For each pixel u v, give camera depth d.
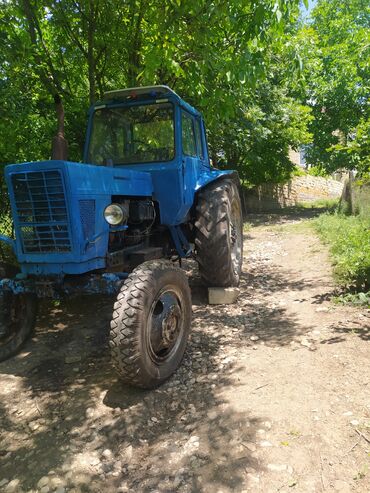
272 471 2.18
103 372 3.47
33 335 4.24
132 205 3.96
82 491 2.23
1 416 2.95
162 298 3.25
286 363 3.26
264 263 6.89
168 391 3.10
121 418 2.81
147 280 3.03
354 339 3.51
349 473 2.12
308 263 6.41
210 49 4.71
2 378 3.45
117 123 4.61
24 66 4.87
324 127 15.34
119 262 3.63
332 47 13.33
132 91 4.45
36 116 5.82
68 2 5.75
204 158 5.58
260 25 4.27
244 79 4.60
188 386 3.14
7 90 4.43
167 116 4.46
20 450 2.60
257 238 9.65
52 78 5.96
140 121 4.54
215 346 3.75
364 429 2.41
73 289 3.27
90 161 4.66
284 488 2.07
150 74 5.13
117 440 2.62
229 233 4.87
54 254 3.13
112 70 6.90
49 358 3.77
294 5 4.32
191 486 2.16
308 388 2.87
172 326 3.29
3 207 5.30
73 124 6.27
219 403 2.85
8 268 3.84
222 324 4.24
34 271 3.24
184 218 4.73
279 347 3.56
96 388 3.22
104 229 3.39
